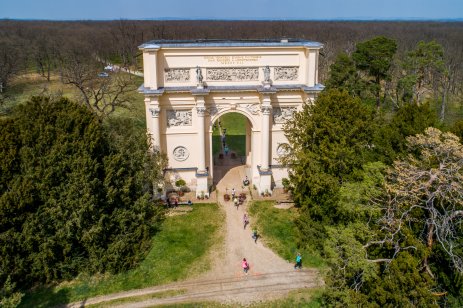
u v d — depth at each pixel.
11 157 36.72
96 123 41.38
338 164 41.53
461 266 29.47
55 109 40.28
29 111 39.12
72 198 37.22
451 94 103.75
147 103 49.03
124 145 44.38
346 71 81.06
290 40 55.28
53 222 37.00
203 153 51.28
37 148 37.97
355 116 42.97
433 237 32.12
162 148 51.56
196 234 44.38
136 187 44.34
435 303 28.03
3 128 37.41
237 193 53.41
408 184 30.89
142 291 36.38
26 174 36.72
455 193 30.08
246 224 46.28
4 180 36.31
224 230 45.22
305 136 43.72
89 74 79.69
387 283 28.28
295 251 41.44
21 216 35.62
